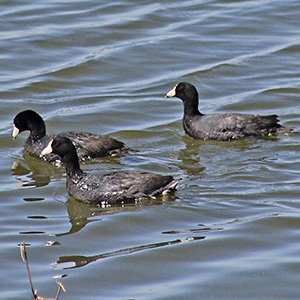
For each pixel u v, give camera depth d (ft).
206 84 71.10
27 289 36.17
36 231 43.21
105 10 88.17
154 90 69.87
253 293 35.65
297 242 40.96
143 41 80.28
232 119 59.00
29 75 72.49
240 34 82.79
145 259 39.32
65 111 64.95
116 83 71.77
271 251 40.01
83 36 81.15
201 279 37.06
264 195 47.14
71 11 87.81
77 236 42.39
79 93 69.15
